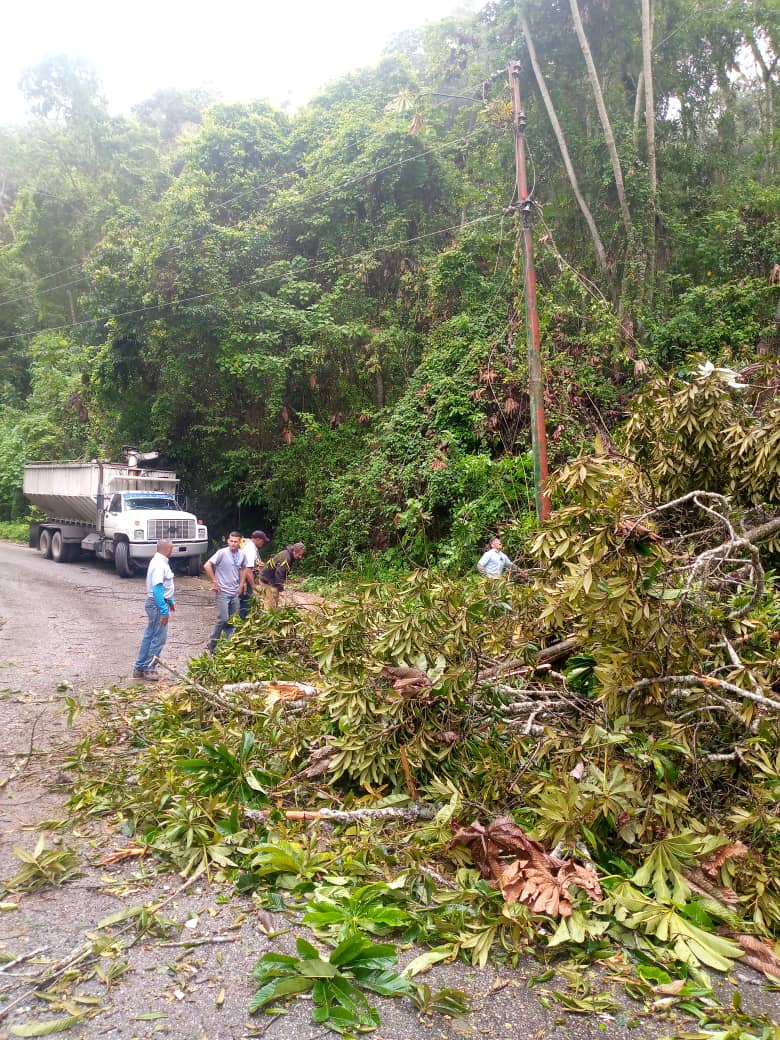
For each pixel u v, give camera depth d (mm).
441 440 14828
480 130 18047
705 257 16359
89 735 5562
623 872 3604
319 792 4367
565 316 15109
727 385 5609
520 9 16938
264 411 19578
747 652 4527
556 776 3857
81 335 21312
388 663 4559
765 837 3611
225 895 3434
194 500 21062
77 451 25266
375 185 19203
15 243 34531
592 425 13852
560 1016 2703
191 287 17953
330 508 16938
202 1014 2617
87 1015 2584
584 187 16875
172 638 9914
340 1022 2570
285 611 7359
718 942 3039
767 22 17812
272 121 23281
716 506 5547
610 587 3924
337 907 3160
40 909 3291
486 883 3340
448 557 13273
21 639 9266
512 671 5027
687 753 3777
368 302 18891
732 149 19031
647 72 16438
